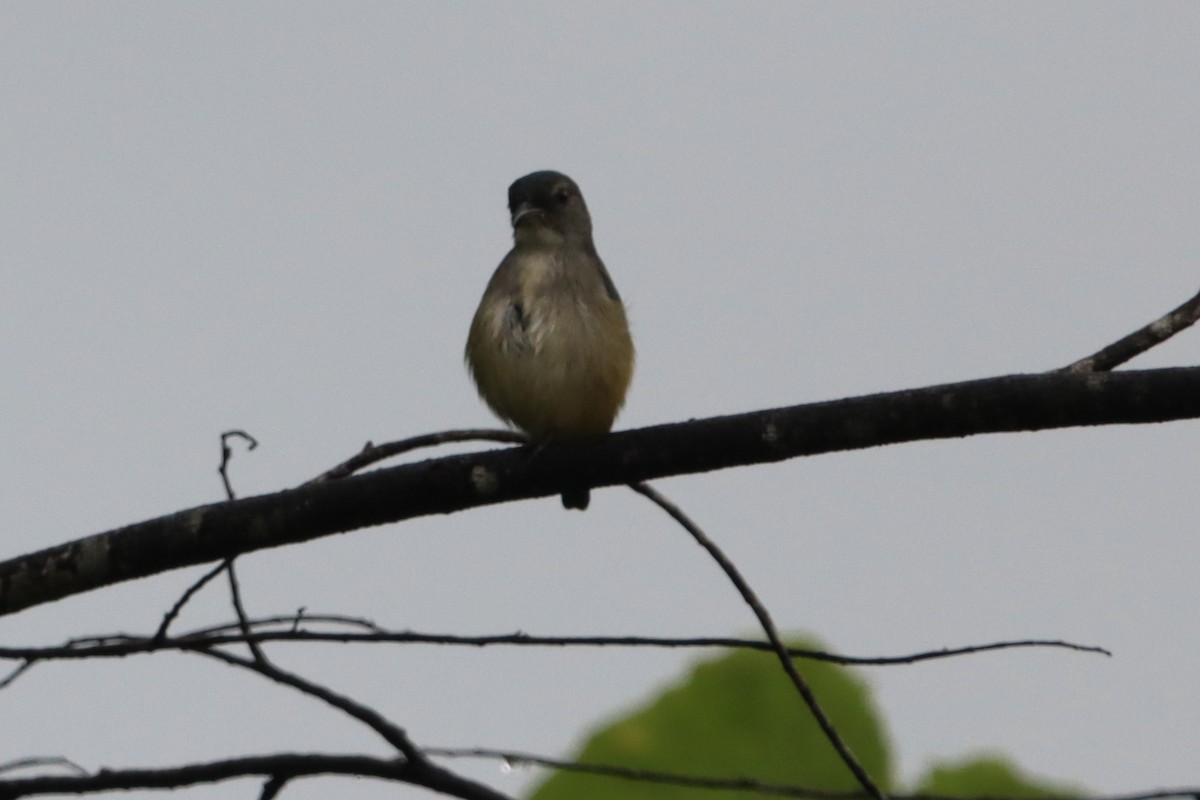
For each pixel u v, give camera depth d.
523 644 7.52
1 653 7.40
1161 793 7.54
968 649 7.77
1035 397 7.86
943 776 9.31
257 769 7.96
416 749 7.89
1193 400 7.70
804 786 9.07
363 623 7.97
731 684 9.32
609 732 9.12
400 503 8.59
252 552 8.62
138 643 7.42
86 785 7.96
